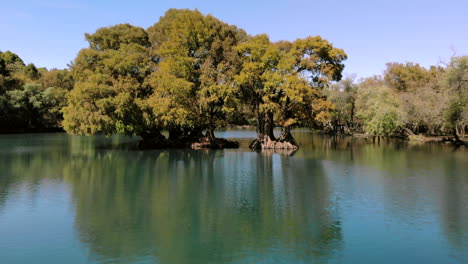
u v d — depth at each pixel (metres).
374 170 34.72
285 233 17.27
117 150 52.25
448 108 56.16
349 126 106.25
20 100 88.19
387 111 73.88
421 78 98.69
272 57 49.16
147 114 49.59
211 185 27.48
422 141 74.50
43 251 15.12
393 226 18.23
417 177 30.92
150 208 21.25
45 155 45.62
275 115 57.78
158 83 48.72
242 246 15.70
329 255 14.83
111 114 48.84
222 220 19.11
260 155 46.88
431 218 19.48
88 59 52.69
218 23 53.72
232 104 52.91
